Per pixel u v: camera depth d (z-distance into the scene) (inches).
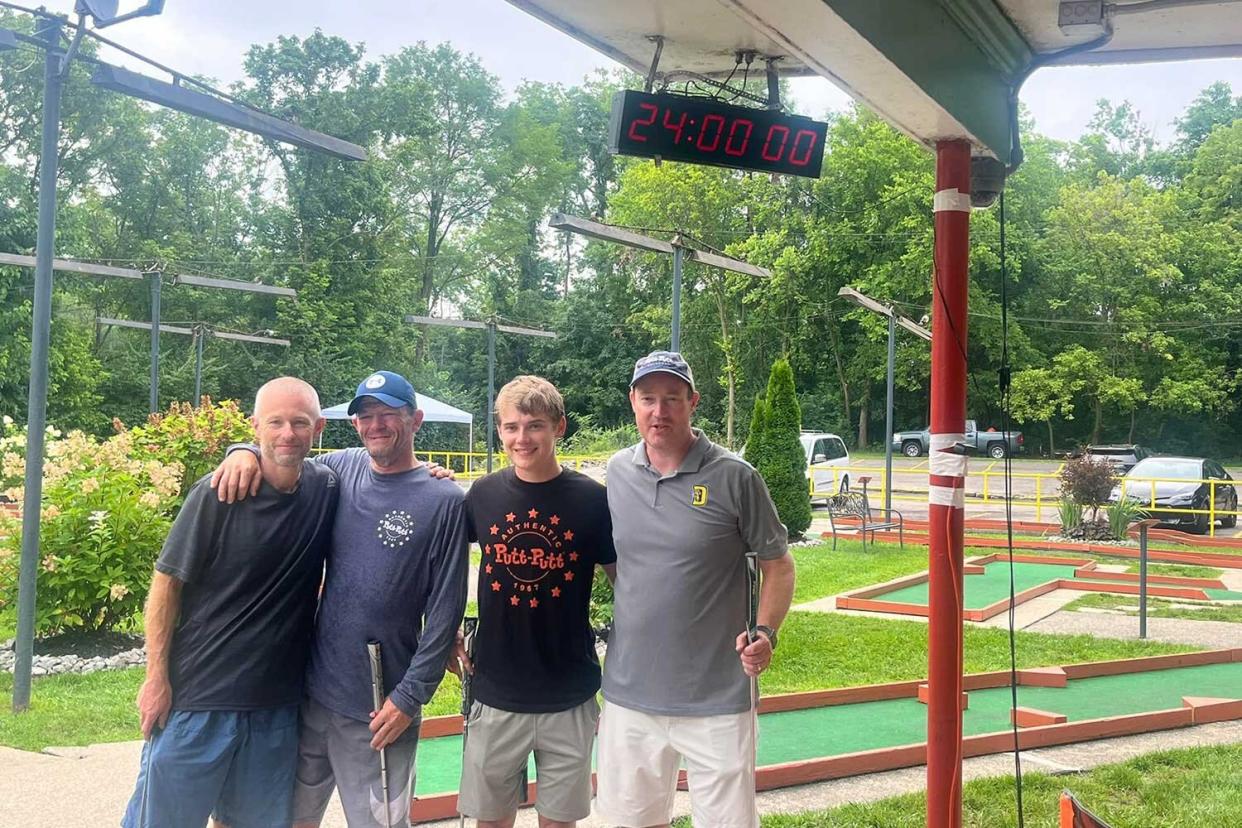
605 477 136.6
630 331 2014.0
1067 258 1753.2
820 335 1895.9
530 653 130.1
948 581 158.7
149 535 339.0
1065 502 713.0
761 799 198.1
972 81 153.5
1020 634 381.7
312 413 125.3
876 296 1708.9
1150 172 2100.1
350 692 127.7
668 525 129.4
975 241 1640.0
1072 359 1653.5
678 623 129.1
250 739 125.0
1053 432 1878.7
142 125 1710.1
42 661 315.6
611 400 2016.5
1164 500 776.3
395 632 127.8
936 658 159.3
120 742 231.0
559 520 130.3
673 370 128.3
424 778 195.9
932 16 137.3
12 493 337.7
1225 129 1889.8
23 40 261.9
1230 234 1760.6
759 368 1893.5
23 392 1243.2
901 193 1696.6
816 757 221.0
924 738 236.2
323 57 1914.4
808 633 375.2
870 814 185.3
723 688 129.9
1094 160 2097.7
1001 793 200.1
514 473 132.7
